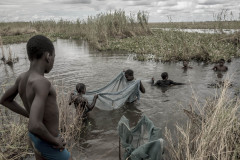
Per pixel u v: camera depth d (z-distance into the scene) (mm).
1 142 4234
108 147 4348
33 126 1847
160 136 3627
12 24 43562
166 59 12938
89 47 20219
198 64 11984
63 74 9938
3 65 12672
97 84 8344
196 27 43375
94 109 6383
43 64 2188
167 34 20016
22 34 34281
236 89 7047
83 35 30969
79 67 11469
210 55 13023
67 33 34438
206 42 17188
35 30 37969
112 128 5184
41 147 2250
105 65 11914
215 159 3164
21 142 4422
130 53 16125
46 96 2023
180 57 13328
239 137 3502
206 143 3242
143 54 14750
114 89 7004
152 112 5941
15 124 4734
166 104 6449
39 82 2018
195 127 4164
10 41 25109
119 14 26469
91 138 4719
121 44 19391
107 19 25391
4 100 2463
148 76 9602
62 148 2320
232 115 3525
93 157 4008
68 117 5262
